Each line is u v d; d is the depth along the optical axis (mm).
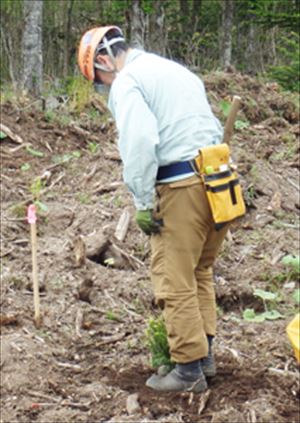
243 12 27484
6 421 4719
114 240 7176
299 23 17812
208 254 4984
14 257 6727
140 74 4656
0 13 28484
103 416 4781
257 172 8594
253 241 7379
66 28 28828
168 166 4656
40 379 5086
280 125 11320
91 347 5578
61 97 12227
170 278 4723
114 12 26266
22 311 5871
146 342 5578
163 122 4648
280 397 4891
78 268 6582
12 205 7836
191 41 26453
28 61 16391
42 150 9438
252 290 6496
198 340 4777
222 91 12250
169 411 4793
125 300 6270
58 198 8156
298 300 6215
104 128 10422
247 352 5523
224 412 4707
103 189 8273
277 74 17312
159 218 4695
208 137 4730
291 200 8422
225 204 4625
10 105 10195
